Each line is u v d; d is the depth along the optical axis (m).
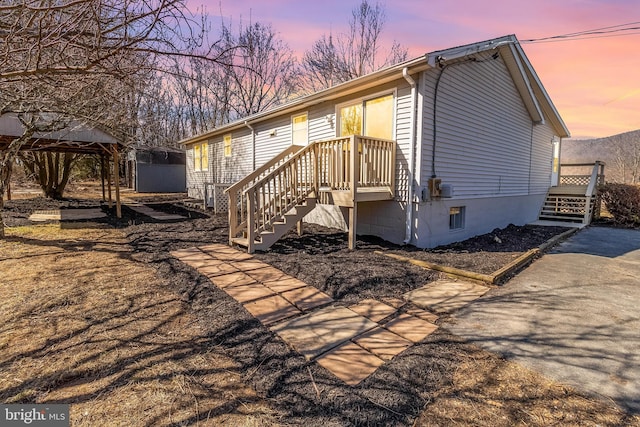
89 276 4.12
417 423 1.86
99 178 26.25
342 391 2.10
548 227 9.60
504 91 8.45
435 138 6.21
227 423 1.82
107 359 2.39
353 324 3.08
